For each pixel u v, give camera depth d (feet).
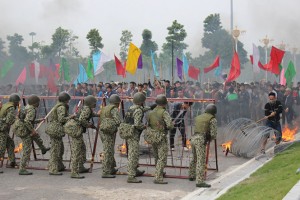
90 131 58.29
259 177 27.89
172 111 37.93
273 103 41.34
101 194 26.48
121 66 62.18
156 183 29.32
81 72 71.92
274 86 69.77
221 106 64.18
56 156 32.37
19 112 32.19
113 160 32.19
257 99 65.67
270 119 41.39
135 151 29.81
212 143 47.32
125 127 29.68
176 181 30.17
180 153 40.47
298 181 22.20
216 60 67.15
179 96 47.65
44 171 33.73
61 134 31.99
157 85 57.82
